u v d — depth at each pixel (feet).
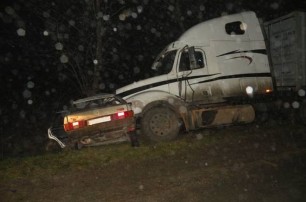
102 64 50.44
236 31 36.47
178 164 26.89
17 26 48.55
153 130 33.83
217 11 59.72
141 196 21.43
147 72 38.04
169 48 36.14
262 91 36.35
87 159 29.40
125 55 57.47
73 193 22.91
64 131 33.50
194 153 29.35
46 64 59.98
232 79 35.53
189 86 35.04
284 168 24.40
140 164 27.61
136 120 34.37
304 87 36.37
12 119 60.85
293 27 36.55
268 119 39.63
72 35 47.73
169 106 34.19
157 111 33.83
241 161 26.32
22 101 67.77
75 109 32.48
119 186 23.41
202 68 35.22
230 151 29.07
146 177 24.67
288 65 37.63
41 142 43.34
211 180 23.15
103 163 28.32
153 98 34.12
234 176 23.57
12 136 48.88
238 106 35.22
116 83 60.08
